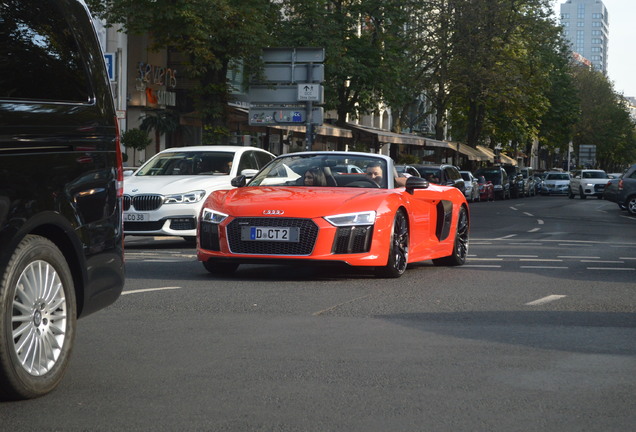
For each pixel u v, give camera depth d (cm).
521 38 6506
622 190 4144
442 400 558
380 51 5122
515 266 1460
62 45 604
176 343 734
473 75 6225
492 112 7238
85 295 610
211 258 1180
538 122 7594
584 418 520
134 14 3319
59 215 578
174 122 4722
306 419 511
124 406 537
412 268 1412
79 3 637
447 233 1424
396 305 969
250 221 1157
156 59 4834
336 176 1289
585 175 7088
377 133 5497
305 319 864
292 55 3350
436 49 6212
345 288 1110
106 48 4272
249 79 3403
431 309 942
